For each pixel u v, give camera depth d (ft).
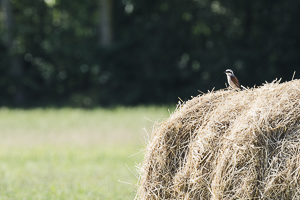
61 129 170.91
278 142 45.09
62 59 280.92
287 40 244.22
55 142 144.87
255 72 247.29
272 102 47.11
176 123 52.39
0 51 284.41
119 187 81.35
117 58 271.90
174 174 51.57
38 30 284.82
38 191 78.43
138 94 266.57
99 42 281.74
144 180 52.90
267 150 45.21
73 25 285.43
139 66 274.77
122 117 195.11
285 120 45.50
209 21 260.62
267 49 246.88
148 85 270.67
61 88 286.05
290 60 243.60
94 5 287.89
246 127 46.39
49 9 286.66
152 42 274.77
